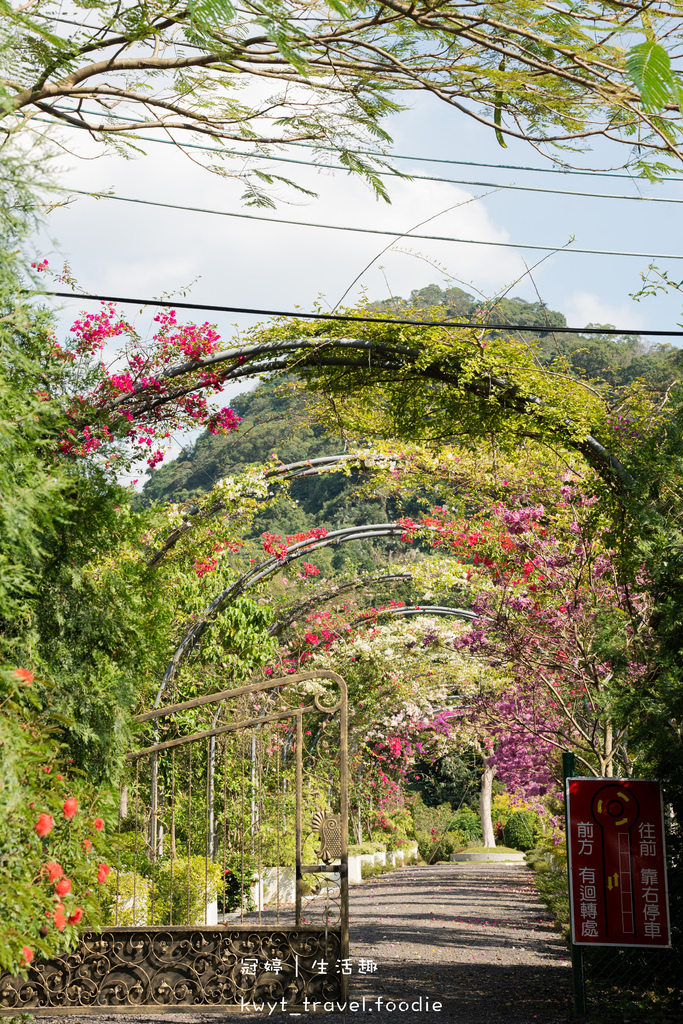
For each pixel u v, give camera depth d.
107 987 4.43
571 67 3.28
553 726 10.24
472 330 6.86
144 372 6.78
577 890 5.17
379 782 20.14
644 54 2.46
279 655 13.29
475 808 30.70
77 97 3.76
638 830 5.18
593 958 5.79
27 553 3.35
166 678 9.52
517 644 8.62
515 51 3.38
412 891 14.76
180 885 7.76
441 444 8.63
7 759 2.58
